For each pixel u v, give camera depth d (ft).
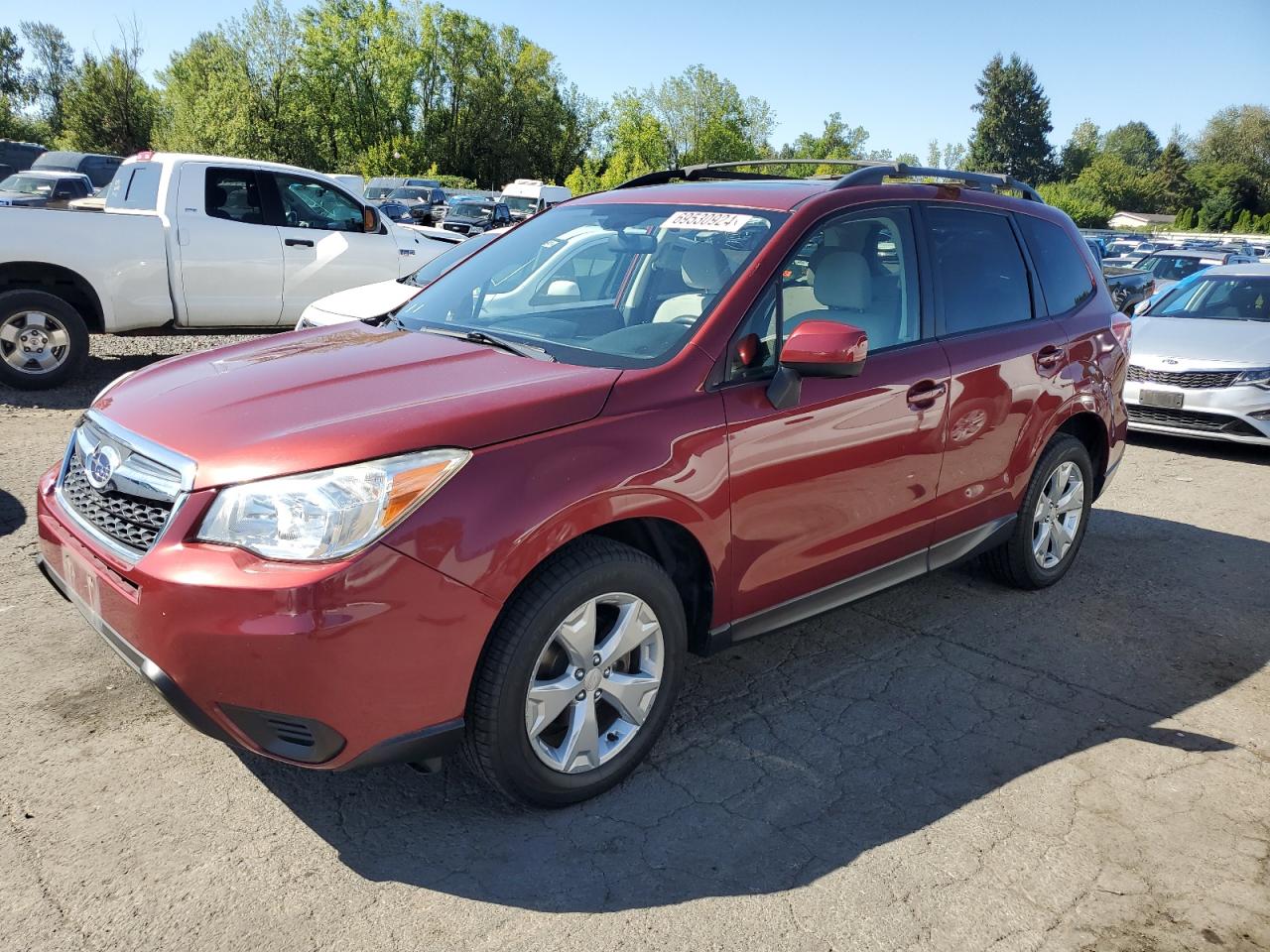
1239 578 17.11
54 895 8.04
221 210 29.76
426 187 112.37
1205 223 334.24
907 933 8.10
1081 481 15.87
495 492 8.35
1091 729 11.64
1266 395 25.23
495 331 11.40
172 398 9.52
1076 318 15.33
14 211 25.84
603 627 9.69
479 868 8.66
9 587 13.85
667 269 11.34
